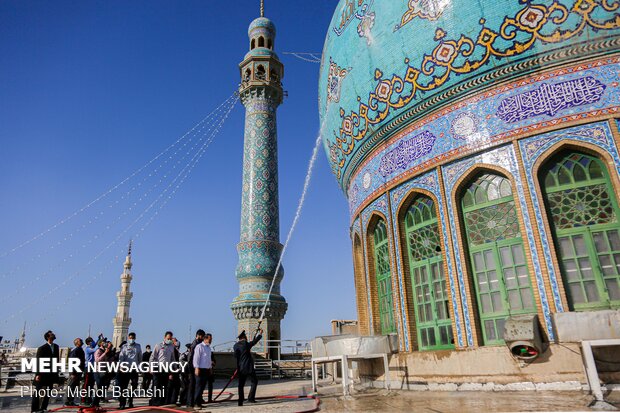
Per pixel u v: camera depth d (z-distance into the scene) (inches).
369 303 476.7
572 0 346.9
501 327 346.9
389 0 445.4
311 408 289.7
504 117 368.8
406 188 429.4
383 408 267.0
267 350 862.5
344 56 493.7
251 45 1141.1
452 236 380.8
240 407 313.7
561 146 342.6
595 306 315.9
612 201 327.9
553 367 307.1
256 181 979.9
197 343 342.3
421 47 409.1
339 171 555.2
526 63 362.6
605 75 339.6
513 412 226.5
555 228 340.2
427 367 368.5
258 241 932.6
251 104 1056.8
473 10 381.4
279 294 938.7
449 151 394.3
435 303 396.8
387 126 447.8
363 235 495.2
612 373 288.0
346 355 367.6
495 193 371.9
